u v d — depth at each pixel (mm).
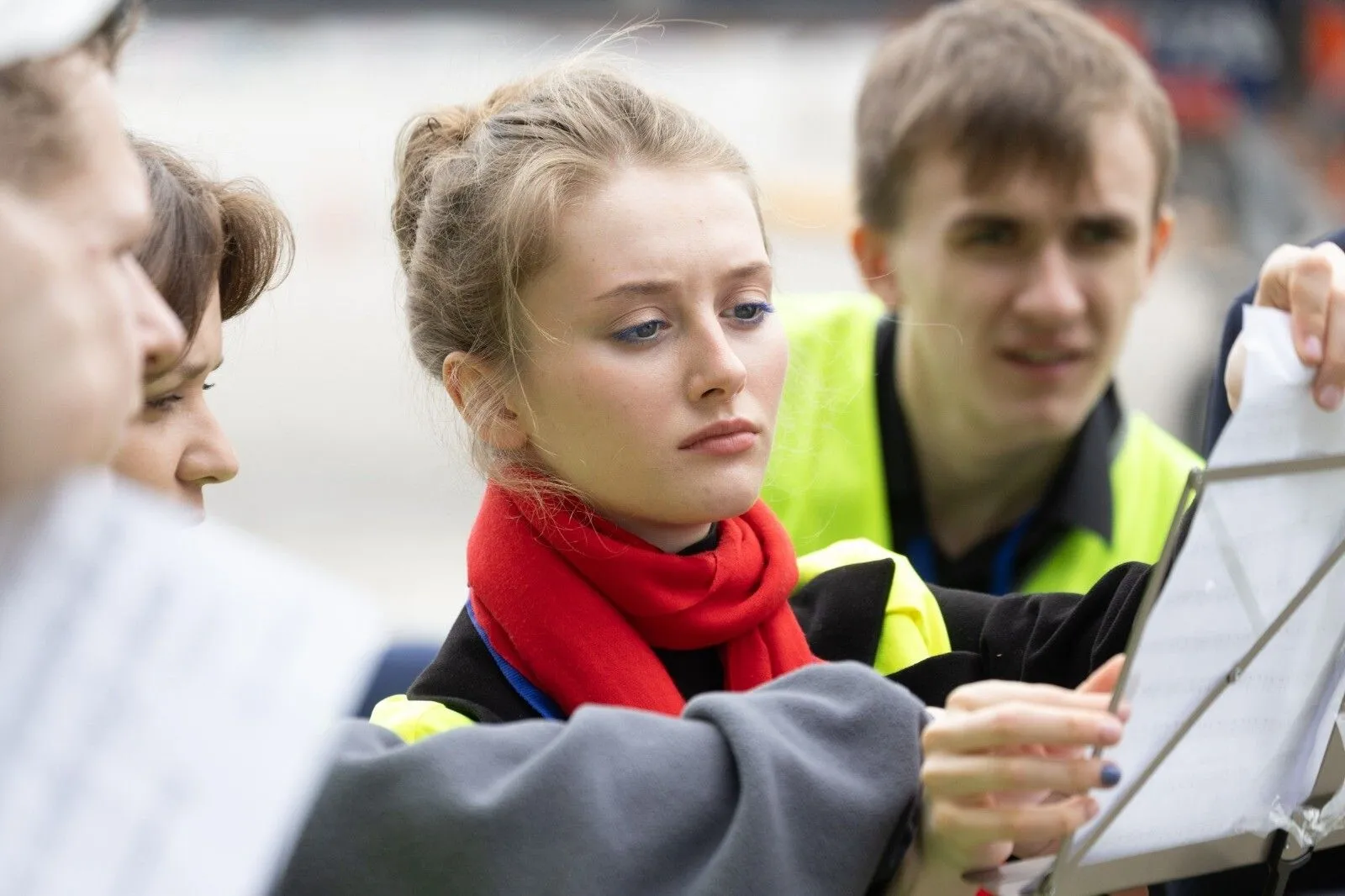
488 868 2301
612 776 2332
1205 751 2271
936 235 4891
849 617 3193
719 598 2949
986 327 4820
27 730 1735
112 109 1983
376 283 13484
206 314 2709
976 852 2299
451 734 2459
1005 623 3092
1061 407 4824
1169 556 2086
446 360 3082
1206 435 4016
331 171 12430
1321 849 2762
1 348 1838
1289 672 2309
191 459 2703
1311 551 2197
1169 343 10891
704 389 2789
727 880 2248
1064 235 4805
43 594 1785
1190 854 2398
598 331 2824
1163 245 5324
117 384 1923
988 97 4719
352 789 2371
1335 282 2242
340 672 1843
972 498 5012
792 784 2332
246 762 1778
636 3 11047
